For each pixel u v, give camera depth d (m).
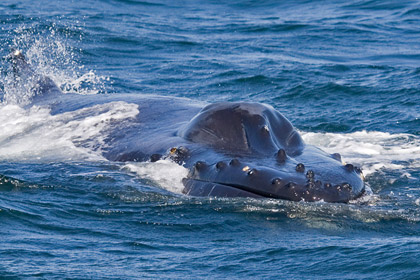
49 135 58.03
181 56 105.31
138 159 50.03
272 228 38.66
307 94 82.56
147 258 35.16
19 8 137.38
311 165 43.50
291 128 48.94
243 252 35.75
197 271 33.47
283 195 40.69
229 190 42.31
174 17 145.12
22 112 65.50
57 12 135.25
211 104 50.16
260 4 166.50
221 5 166.00
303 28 131.12
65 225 39.72
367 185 46.09
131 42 112.88
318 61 103.56
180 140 49.12
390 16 144.50
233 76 91.69
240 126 47.16
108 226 39.78
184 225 39.62
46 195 44.62
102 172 48.81
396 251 34.66
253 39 121.00
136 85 86.88
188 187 44.47
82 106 63.03
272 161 43.84
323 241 36.75
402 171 50.88
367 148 58.41
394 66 98.31
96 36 114.62
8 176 47.41
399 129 67.00
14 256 34.47
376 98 79.94
